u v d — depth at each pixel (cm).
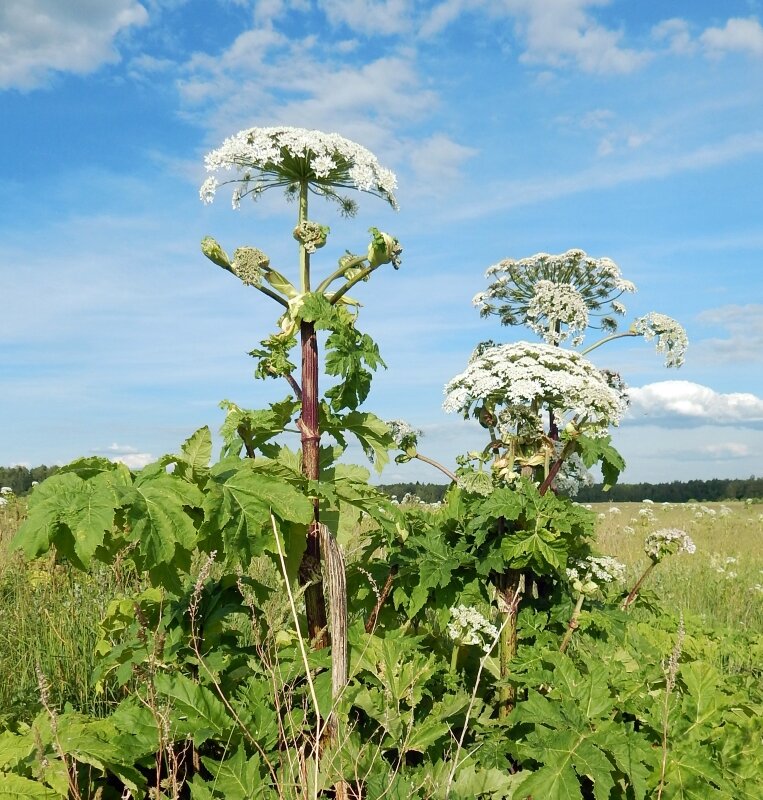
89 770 270
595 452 357
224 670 322
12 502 768
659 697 318
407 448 405
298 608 378
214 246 325
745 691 372
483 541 362
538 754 266
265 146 335
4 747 259
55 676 429
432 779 270
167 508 251
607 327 535
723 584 833
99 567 577
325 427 365
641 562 891
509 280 534
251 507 272
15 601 550
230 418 346
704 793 264
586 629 369
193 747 287
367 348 341
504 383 381
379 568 384
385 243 328
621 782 276
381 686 316
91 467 276
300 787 259
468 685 365
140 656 314
